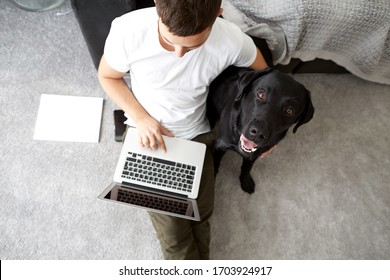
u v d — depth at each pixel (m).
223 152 1.38
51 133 1.51
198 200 1.26
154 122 1.21
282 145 1.66
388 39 1.48
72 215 1.42
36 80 1.58
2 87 1.55
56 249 1.37
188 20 0.84
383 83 1.82
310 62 1.67
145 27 1.01
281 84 1.04
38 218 1.40
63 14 1.71
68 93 1.58
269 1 1.35
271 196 1.57
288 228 1.53
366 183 1.66
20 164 1.46
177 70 1.10
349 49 1.54
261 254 1.48
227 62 1.15
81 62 1.64
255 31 1.34
